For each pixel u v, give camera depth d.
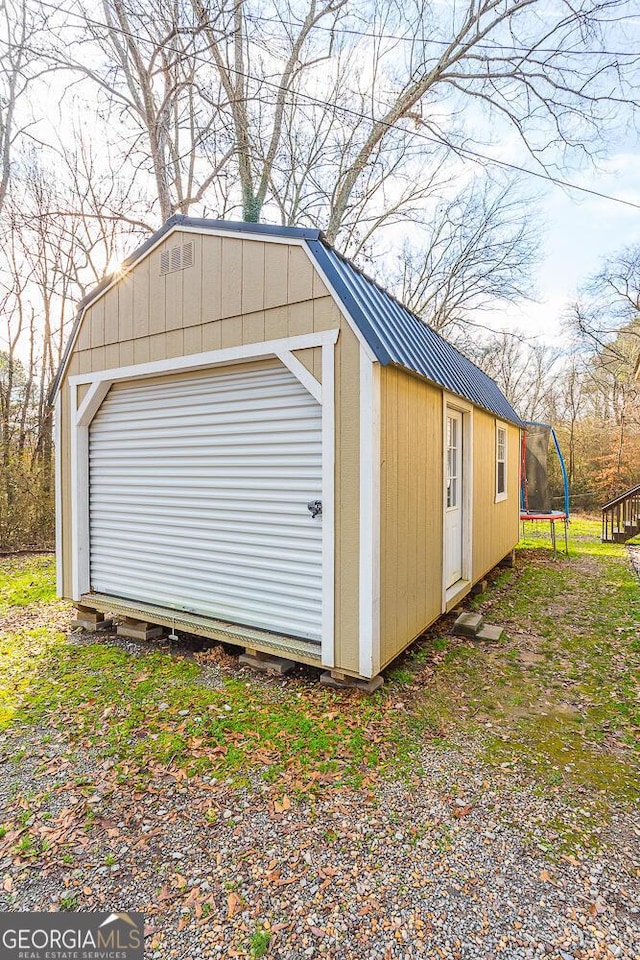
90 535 4.90
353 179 11.37
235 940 1.55
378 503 3.04
